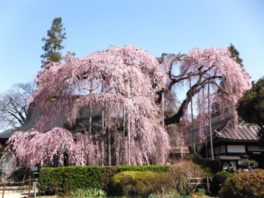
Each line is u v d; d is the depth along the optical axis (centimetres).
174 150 1959
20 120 3519
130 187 1242
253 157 1902
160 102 2025
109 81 1623
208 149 2161
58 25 3666
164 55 2106
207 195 1295
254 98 1250
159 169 1478
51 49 3562
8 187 1809
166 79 2083
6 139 2397
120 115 1675
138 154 1606
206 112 2008
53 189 1423
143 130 1611
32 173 2025
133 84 1681
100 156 1642
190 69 2027
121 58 1784
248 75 2056
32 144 1565
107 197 1259
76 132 1795
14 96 3528
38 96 1825
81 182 1434
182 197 1131
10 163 2239
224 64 1894
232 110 1900
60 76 1692
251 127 1998
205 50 1969
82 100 1641
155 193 1159
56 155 1616
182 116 2172
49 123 1798
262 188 832
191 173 1242
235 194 870
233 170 1526
